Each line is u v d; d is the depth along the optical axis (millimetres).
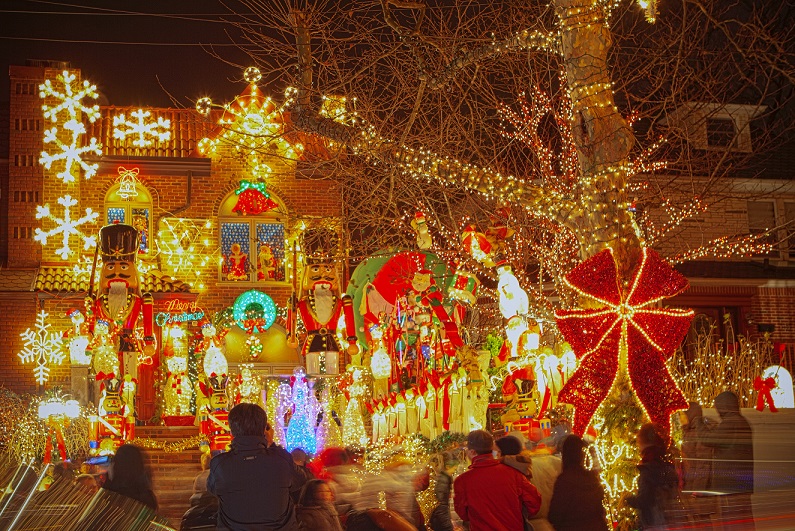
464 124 18938
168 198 25297
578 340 10781
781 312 23953
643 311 10766
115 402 18094
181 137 26031
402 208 19578
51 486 2369
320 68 16062
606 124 11109
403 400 17828
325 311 17266
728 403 7762
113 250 18312
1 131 25672
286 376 21375
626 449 10500
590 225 11164
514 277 12930
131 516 2498
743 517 6277
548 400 12664
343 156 18844
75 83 25094
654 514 7289
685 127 19531
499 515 7426
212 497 7816
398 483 8336
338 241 19953
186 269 25109
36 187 24562
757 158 24547
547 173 17172
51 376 23641
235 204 25484
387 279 17297
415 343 17453
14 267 24234
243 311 24844
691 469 7555
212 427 20047
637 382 10664
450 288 15047
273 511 6273
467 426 15453
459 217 19938
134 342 18219
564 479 7566
